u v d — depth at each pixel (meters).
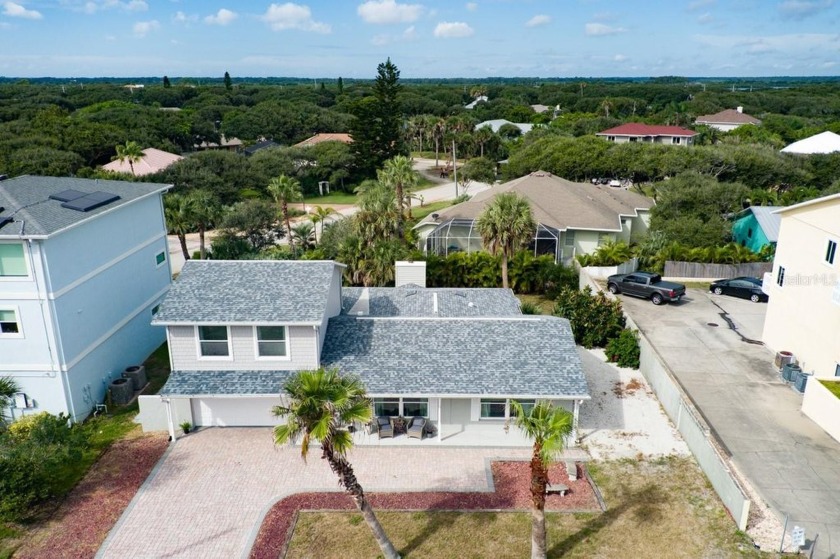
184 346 23.89
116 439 24.17
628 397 27.03
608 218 47.50
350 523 19.02
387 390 22.75
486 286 41.94
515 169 74.12
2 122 102.19
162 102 168.88
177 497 20.42
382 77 87.75
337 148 94.25
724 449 21.81
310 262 27.06
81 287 26.61
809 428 23.17
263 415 24.70
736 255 44.22
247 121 126.12
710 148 67.81
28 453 19.67
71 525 19.12
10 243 23.89
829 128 100.25
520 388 22.75
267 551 17.80
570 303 33.59
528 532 18.50
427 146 132.50
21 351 24.94
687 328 33.78
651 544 17.70
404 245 43.22
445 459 22.44
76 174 71.25
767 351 30.55
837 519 18.19
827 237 25.47
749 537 17.70
